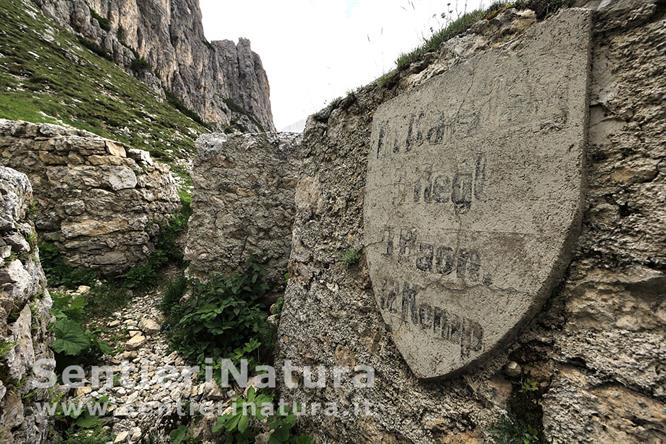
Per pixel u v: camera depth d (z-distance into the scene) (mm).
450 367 1533
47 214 5016
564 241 1167
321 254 2707
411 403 1786
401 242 1906
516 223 1315
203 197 4797
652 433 993
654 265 1027
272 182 4691
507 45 1444
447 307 1578
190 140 25844
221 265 4707
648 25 1094
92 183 5258
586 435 1125
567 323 1212
